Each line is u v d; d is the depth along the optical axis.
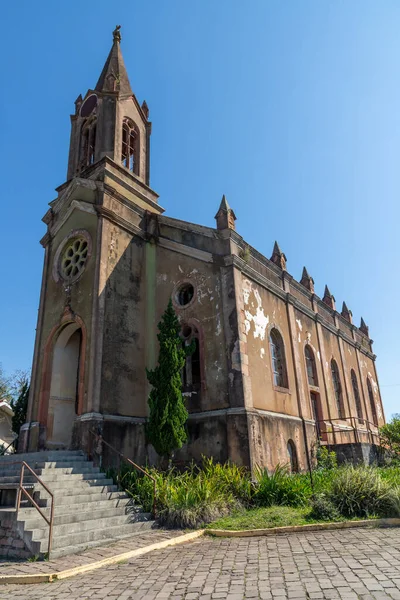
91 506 10.70
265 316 17.91
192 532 10.10
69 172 21.59
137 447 14.92
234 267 16.08
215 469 12.84
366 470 12.51
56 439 16.48
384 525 9.66
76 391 17.61
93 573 7.40
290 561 7.21
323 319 25.33
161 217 18.69
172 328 14.34
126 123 21.20
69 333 17.48
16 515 9.06
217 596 5.71
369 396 31.78
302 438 18.11
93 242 16.84
